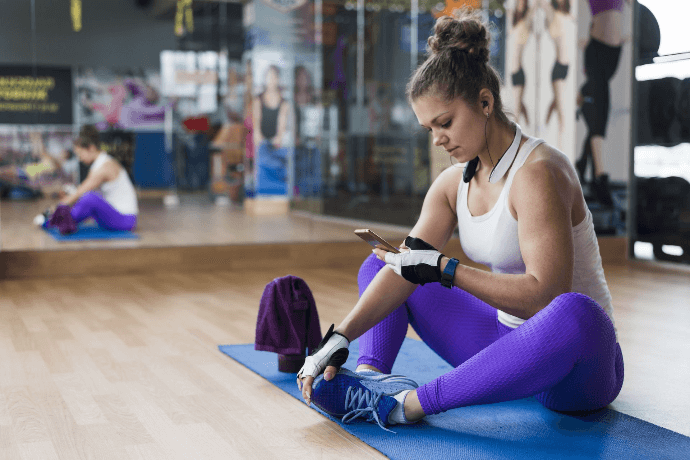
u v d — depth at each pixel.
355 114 5.59
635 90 5.23
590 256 1.64
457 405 1.58
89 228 5.02
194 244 5.09
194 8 5.44
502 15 5.29
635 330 3.02
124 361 2.49
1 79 4.73
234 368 2.38
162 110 5.37
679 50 4.88
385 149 5.61
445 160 5.56
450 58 1.46
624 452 1.52
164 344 2.76
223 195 5.73
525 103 5.33
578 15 5.17
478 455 1.51
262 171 5.52
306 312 2.29
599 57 5.22
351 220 5.52
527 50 5.30
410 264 1.51
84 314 3.42
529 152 1.54
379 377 1.71
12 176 4.76
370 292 1.70
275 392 2.07
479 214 1.63
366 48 5.56
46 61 4.82
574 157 5.25
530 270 1.47
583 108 5.22
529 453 1.52
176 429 1.75
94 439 1.68
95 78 5.04
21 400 2.02
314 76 5.54
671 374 2.30
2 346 2.73
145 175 5.34
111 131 5.09
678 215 5.00
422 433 1.66
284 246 5.31
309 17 5.54
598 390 1.62
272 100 5.52
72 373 2.32
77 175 4.95
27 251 4.73
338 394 1.72
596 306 1.48
